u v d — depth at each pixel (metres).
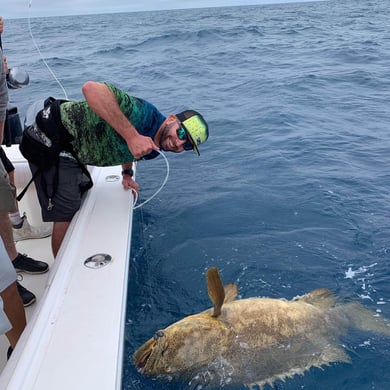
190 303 3.02
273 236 3.86
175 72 12.48
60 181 3.09
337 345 2.57
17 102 8.95
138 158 2.90
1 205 2.81
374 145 6.21
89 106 2.87
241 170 5.39
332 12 38.72
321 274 3.34
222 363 2.26
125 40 20.86
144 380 2.22
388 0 54.88
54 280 2.23
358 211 4.30
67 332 1.89
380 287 3.18
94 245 2.58
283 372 2.35
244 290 3.16
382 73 11.30
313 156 5.81
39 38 22.44
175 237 3.86
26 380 1.65
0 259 2.21
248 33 21.88
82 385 1.64
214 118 7.69
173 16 48.81
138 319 2.86
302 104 8.55
